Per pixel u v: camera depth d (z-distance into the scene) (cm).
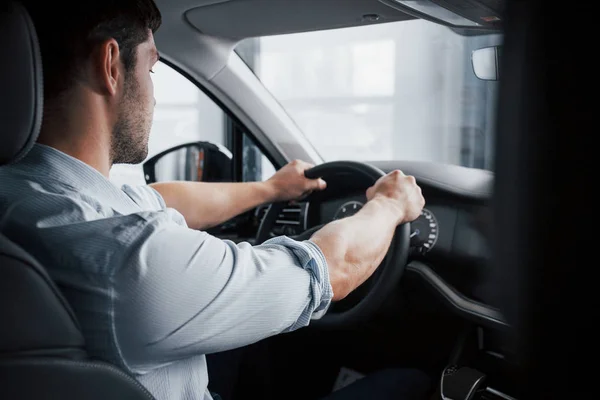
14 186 74
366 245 96
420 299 146
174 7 142
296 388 174
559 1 35
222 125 629
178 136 641
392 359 167
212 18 148
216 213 139
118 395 68
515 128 39
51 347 63
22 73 63
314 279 83
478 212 138
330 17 145
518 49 38
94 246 68
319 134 812
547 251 39
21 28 63
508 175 40
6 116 63
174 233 72
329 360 175
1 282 60
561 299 40
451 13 122
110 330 68
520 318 43
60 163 75
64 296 67
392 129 734
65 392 64
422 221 143
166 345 70
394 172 121
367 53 748
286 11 142
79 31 75
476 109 521
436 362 161
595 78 35
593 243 37
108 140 81
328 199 155
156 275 68
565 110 36
